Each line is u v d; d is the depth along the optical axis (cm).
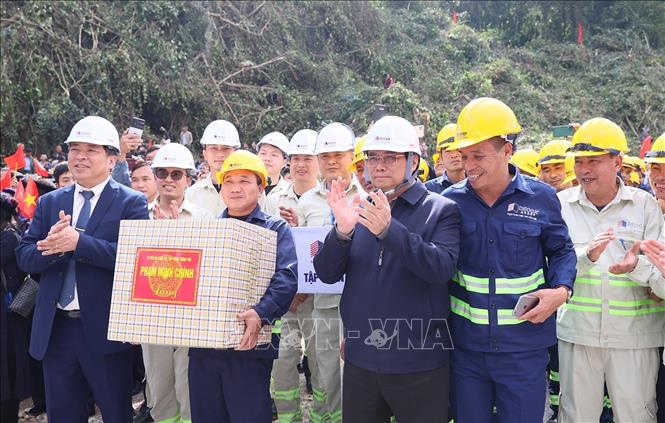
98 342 310
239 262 265
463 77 2231
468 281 272
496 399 270
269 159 541
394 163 266
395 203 275
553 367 444
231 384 297
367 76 2266
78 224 322
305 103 2039
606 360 313
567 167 475
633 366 308
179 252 262
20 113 1455
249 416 297
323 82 2111
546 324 269
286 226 323
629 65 2442
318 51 2230
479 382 272
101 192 328
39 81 1461
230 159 324
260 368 305
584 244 319
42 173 809
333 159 401
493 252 268
